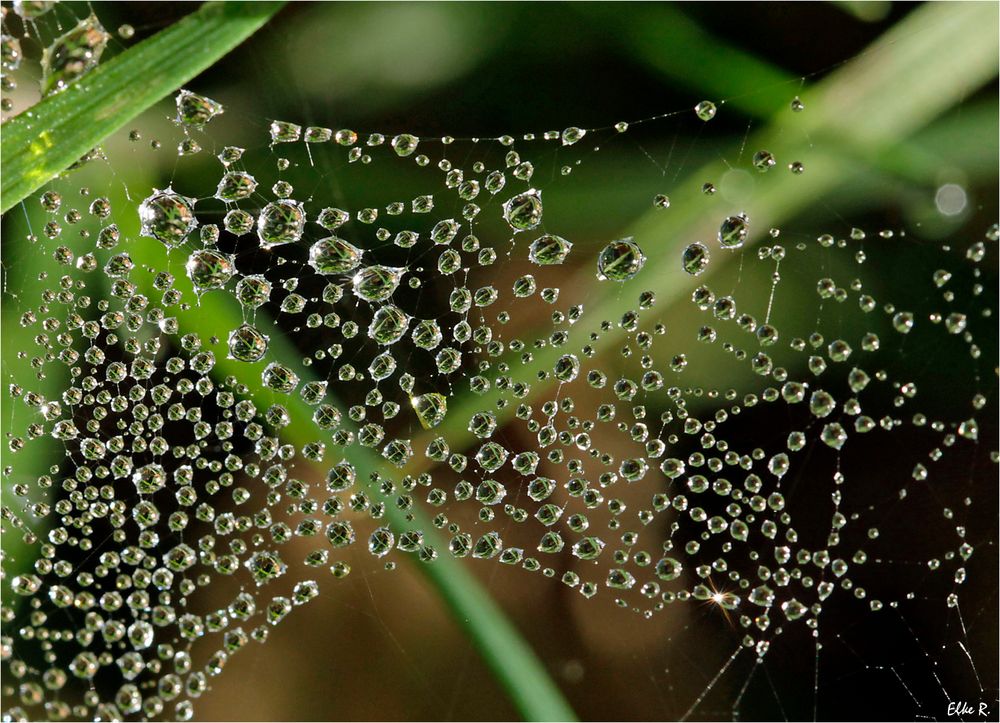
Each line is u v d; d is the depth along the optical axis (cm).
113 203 14
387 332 14
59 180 14
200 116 14
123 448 14
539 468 14
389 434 14
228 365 14
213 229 14
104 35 13
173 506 14
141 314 14
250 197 14
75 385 14
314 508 14
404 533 14
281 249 14
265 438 14
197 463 14
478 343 14
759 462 14
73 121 13
